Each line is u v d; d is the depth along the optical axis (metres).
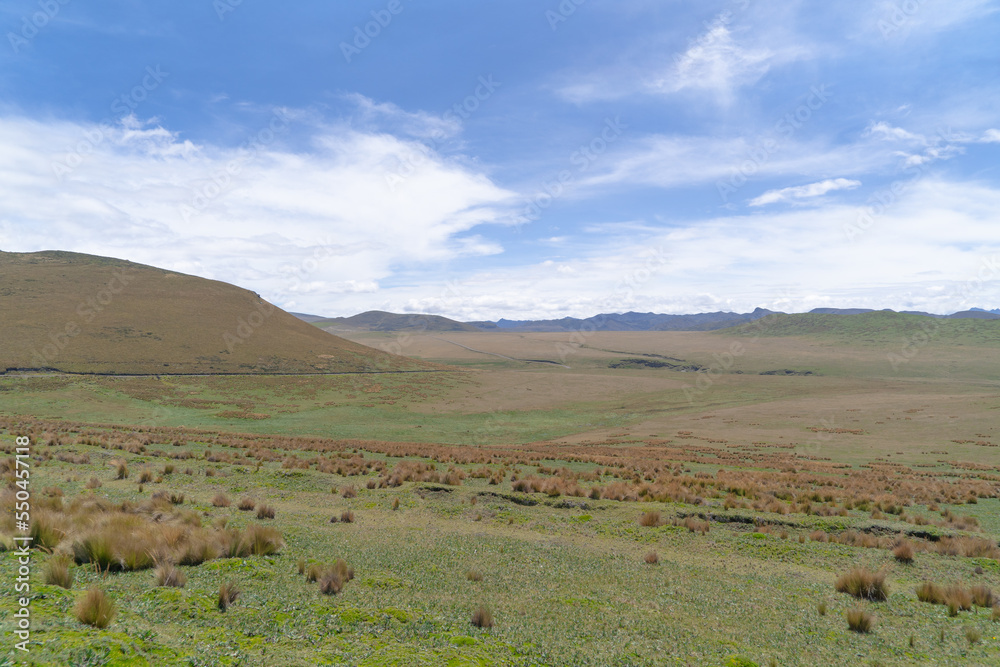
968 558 14.62
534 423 77.94
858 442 52.97
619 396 111.00
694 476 28.53
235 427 59.09
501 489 22.52
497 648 7.50
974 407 73.25
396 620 8.17
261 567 10.03
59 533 10.09
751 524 17.95
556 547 14.72
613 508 19.78
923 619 10.15
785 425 67.62
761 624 9.57
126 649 5.75
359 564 11.44
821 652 8.45
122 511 13.52
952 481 31.02
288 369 115.88
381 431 63.16
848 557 14.68
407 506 19.30
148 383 85.88
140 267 171.50
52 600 6.87
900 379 147.88
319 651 6.71
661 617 9.64
